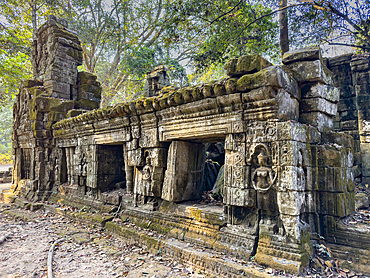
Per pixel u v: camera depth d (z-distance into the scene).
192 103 4.91
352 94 7.18
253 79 4.05
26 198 10.02
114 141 6.99
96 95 11.51
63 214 7.90
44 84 10.84
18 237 6.23
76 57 11.21
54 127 9.59
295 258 3.57
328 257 3.91
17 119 11.60
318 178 4.39
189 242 4.80
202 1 8.77
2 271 4.47
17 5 16.00
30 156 10.92
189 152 5.77
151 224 5.64
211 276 3.90
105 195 7.33
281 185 3.84
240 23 9.70
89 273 4.32
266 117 4.07
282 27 8.73
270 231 3.94
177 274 4.11
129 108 6.16
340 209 4.16
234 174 4.41
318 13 7.94
